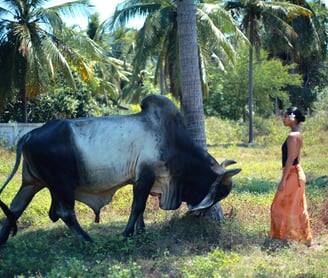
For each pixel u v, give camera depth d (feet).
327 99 101.60
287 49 106.52
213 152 68.85
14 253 19.67
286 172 20.99
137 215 21.36
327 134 82.23
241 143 85.97
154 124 21.44
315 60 119.96
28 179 21.45
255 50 93.91
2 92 64.39
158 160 21.26
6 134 65.62
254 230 22.43
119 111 97.35
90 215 27.63
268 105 107.65
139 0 64.85
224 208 27.68
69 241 21.36
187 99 23.97
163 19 62.75
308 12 79.51
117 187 21.66
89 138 20.63
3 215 27.17
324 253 19.84
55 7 64.03
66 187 20.44
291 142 20.92
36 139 20.29
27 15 62.69
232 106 107.04
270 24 81.35
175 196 22.24
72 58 65.67
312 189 33.42
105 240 21.06
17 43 62.13
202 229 21.67
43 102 78.43
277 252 19.83
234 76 103.60
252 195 32.55
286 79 106.42
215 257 18.60
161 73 79.46
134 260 18.93
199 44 65.92
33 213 26.89
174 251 19.65
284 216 21.04
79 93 81.20
